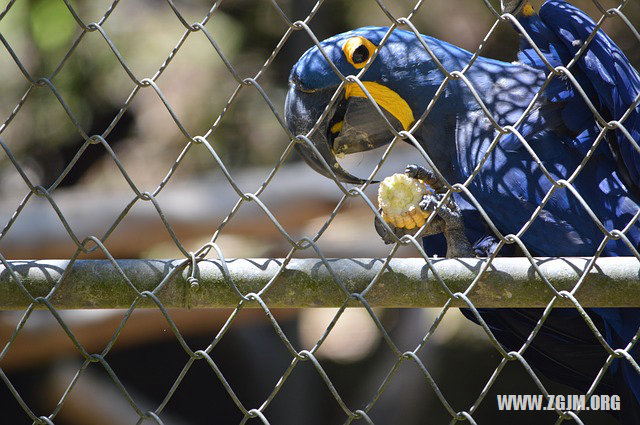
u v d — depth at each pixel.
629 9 14.45
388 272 4.29
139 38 16.64
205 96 16.55
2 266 4.31
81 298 4.30
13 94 16.75
